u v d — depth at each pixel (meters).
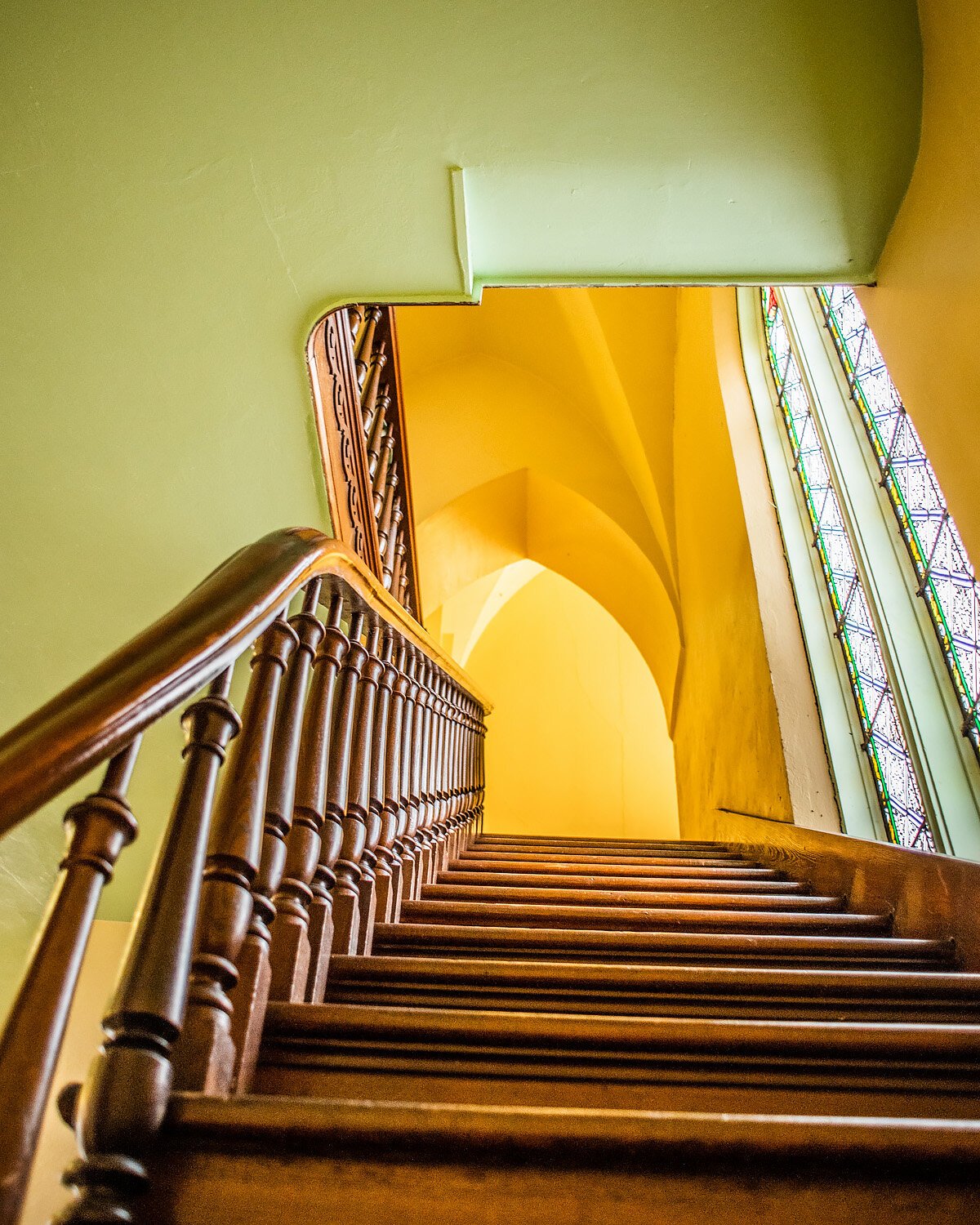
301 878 1.75
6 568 3.71
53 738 0.92
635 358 8.09
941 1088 1.56
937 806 3.71
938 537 3.87
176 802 1.24
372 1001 1.89
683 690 9.28
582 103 2.68
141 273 3.05
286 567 1.59
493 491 10.30
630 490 9.57
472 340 9.73
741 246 3.08
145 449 3.46
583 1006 1.93
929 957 2.56
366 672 2.30
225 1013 1.29
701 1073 1.55
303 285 3.12
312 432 3.42
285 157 2.79
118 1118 1.04
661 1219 1.08
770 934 2.88
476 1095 1.48
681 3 2.48
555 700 15.82
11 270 3.01
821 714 5.10
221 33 2.51
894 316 3.02
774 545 5.78
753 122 2.73
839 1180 1.11
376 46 2.54
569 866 3.88
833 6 2.54
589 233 3.02
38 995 0.88
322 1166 1.08
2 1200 0.75
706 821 7.95
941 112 2.59
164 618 1.24
